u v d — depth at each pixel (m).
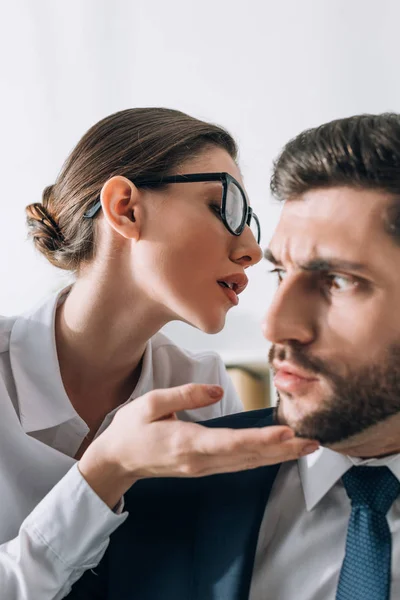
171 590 0.79
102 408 1.08
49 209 1.06
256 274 1.92
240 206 0.96
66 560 0.78
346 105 2.08
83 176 1.01
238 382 1.80
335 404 0.61
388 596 0.68
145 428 0.69
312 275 0.61
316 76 2.07
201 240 0.93
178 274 0.93
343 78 2.07
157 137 0.98
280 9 2.05
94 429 1.08
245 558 0.76
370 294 0.59
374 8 2.03
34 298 1.97
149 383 1.11
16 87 2.08
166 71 2.11
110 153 0.99
